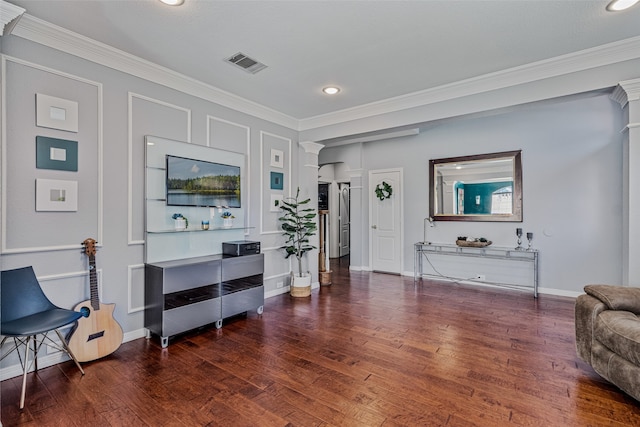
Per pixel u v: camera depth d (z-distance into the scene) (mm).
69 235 2533
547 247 4543
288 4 2117
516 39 2547
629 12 2203
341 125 4406
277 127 4504
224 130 3768
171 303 2881
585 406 1942
